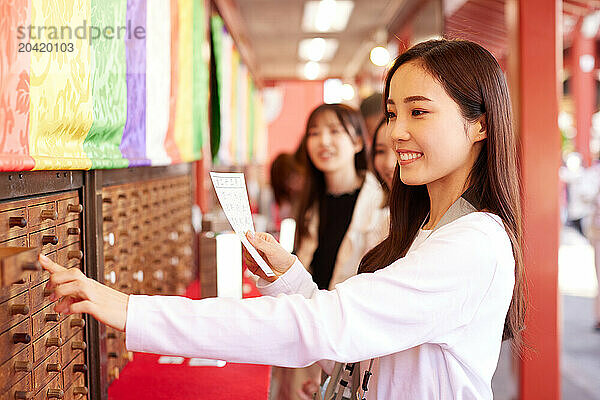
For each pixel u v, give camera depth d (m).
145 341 0.93
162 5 2.11
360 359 1.00
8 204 0.99
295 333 0.97
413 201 1.36
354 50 10.10
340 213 2.54
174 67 2.33
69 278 0.92
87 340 1.44
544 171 3.23
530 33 3.22
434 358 1.11
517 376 3.31
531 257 3.23
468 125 1.13
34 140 1.05
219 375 1.77
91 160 1.31
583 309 6.17
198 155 2.94
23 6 0.98
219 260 1.95
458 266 1.03
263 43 9.44
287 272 1.41
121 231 1.74
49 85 1.09
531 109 3.23
